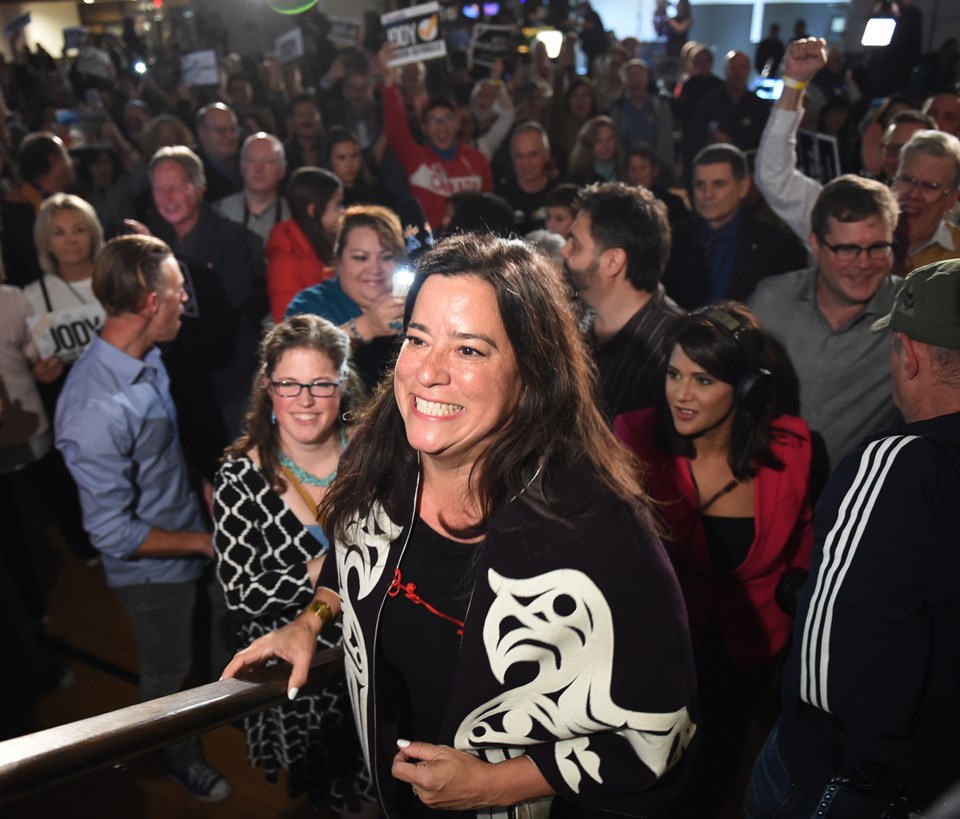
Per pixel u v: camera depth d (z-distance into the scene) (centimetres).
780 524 188
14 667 288
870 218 209
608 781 113
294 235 343
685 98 838
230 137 502
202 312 315
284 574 181
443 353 105
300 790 204
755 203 432
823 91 856
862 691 117
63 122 754
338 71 731
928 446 118
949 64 842
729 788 209
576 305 130
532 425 109
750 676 199
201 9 1288
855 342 226
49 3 1384
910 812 120
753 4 1443
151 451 218
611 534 106
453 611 118
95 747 98
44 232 294
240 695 120
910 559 115
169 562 222
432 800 113
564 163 642
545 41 770
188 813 241
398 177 495
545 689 111
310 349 175
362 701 128
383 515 121
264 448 184
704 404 178
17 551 307
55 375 302
